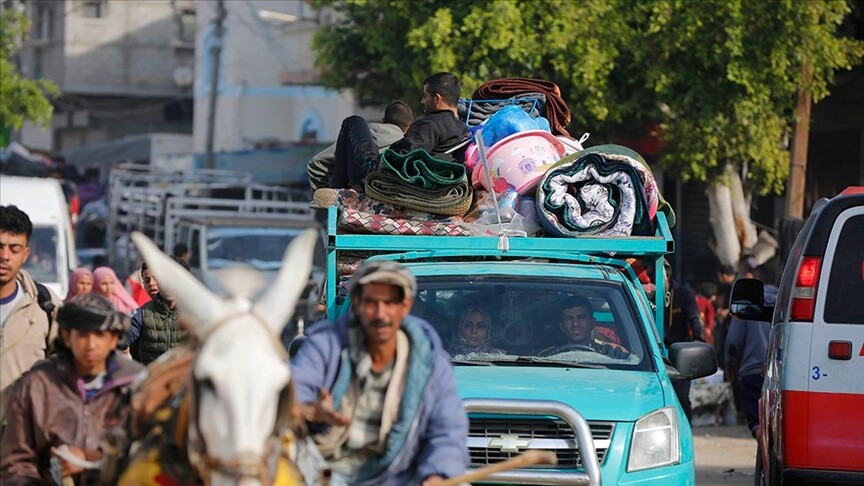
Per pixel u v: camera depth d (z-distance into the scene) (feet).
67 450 38.17
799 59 138.41
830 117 173.88
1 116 193.36
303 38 277.85
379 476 38.09
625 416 51.88
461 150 68.28
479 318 58.39
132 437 35.42
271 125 289.94
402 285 36.81
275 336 30.73
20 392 39.45
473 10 139.03
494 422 51.83
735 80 137.18
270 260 167.32
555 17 139.13
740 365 102.73
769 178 144.97
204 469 29.17
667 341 94.94
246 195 209.36
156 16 387.14
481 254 62.28
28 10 386.32
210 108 279.49
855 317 58.49
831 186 174.29
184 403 31.63
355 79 163.63
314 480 34.53
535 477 50.47
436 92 69.26
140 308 70.49
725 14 136.77
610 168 63.26
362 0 150.10
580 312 58.59
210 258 167.02
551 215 62.80
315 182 78.48
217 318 30.30
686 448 53.21
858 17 165.27
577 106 140.77
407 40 148.46
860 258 58.80
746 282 71.92
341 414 36.96
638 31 140.36
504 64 142.10
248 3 294.25
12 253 48.16
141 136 333.01
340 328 38.60
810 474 57.93
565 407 50.62
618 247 62.28
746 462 100.01
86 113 384.68
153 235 208.54
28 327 48.73
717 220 149.18
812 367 58.49
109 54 382.63
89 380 39.81
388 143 78.54
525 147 65.41
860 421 57.93
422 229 61.93
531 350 57.67
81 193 298.35
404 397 37.37
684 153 141.69
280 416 30.04
